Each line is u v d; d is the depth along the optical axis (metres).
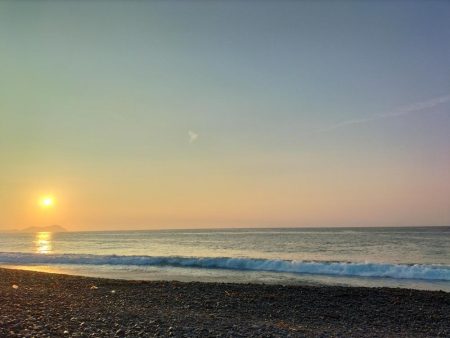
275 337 10.48
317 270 28.97
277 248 54.44
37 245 75.88
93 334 9.59
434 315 14.48
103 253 49.28
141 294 17.94
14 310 12.36
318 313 14.61
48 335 9.20
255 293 18.41
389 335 11.57
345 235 97.75
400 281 24.64
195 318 12.67
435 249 49.06
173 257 34.53
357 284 23.33
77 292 18.27
